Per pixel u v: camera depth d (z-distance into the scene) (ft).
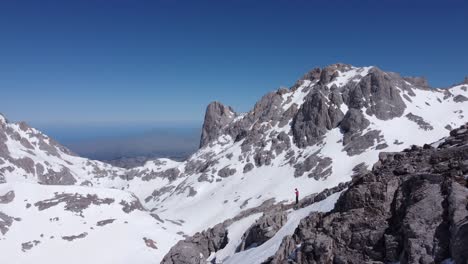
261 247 173.58
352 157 570.46
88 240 434.30
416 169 110.32
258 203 531.50
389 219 101.24
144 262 404.36
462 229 75.20
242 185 630.33
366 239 99.40
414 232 85.10
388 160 134.92
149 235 465.88
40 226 444.55
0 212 443.32
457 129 134.31
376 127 616.39
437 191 92.27
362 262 95.04
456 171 95.96
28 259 386.93
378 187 109.40
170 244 459.73
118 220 487.61
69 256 402.93
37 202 487.61
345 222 108.17
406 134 593.83
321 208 177.06
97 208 503.20
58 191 519.60
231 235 246.27
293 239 133.90
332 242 105.19
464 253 72.23
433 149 123.75
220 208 575.79
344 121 653.71
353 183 130.82
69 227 452.76
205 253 252.21
